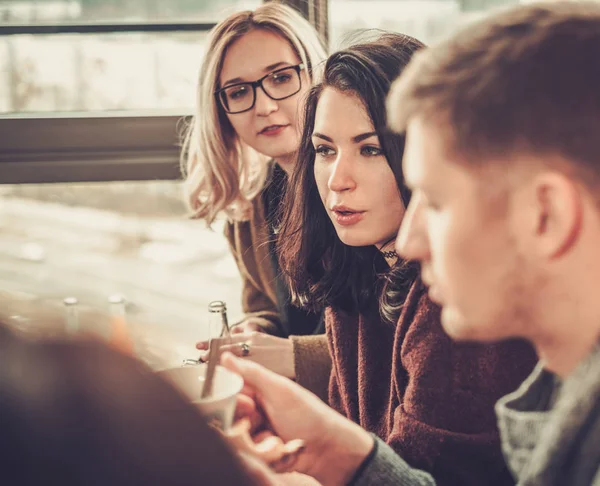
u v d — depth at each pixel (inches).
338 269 47.4
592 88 19.1
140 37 72.1
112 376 10.6
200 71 64.5
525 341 37.2
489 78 19.8
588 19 19.9
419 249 23.6
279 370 51.8
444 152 20.5
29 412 10.1
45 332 11.1
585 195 19.2
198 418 11.1
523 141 19.4
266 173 66.7
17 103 72.1
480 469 37.6
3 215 73.1
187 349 49.6
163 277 77.2
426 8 72.5
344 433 30.9
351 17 72.2
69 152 71.2
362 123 40.3
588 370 21.0
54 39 71.3
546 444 21.8
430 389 38.4
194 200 68.1
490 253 20.5
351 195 41.2
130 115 71.4
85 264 77.2
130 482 10.3
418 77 21.4
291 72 62.6
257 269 67.5
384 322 45.3
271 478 21.9
